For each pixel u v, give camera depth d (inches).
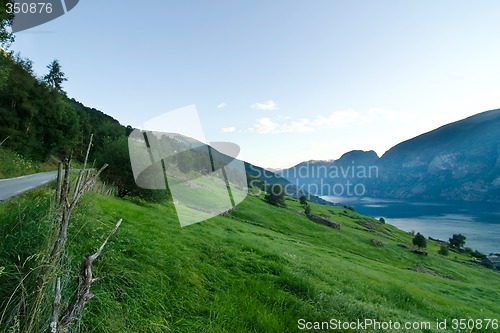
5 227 191.9
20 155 1386.6
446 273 2207.2
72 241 231.8
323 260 956.0
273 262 440.8
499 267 3216.0
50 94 1909.4
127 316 198.2
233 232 905.5
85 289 102.0
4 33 910.4
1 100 1593.3
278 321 261.1
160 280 263.6
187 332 211.9
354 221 3799.2
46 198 234.1
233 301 273.3
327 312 305.3
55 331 96.1
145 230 412.5
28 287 148.3
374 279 816.3
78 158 1272.1
